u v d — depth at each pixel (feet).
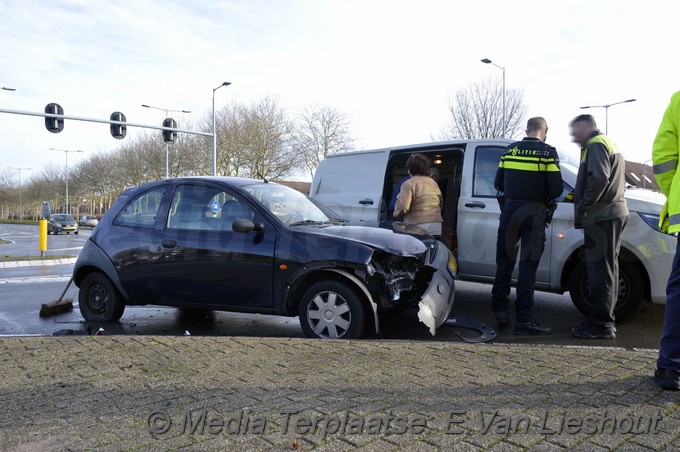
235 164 151.84
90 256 18.74
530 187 15.71
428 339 15.51
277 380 10.54
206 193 17.37
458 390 9.86
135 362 11.89
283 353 12.49
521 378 10.52
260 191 17.37
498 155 19.62
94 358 12.24
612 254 14.75
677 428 8.18
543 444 7.71
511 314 19.07
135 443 7.89
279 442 7.84
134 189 19.20
